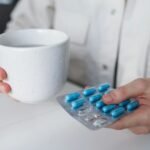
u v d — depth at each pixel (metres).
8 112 0.43
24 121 0.41
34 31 0.44
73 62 0.64
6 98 0.47
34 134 0.38
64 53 0.38
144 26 0.53
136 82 0.38
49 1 0.69
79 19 0.62
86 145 0.36
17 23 0.71
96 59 0.60
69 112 0.37
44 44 0.44
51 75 0.38
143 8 0.53
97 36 0.59
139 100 0.38
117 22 0.56
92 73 0.62
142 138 0.38
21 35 0.43
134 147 0.36
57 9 0.67
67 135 0.38
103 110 0.36
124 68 0.56
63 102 0.39
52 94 0.40
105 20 0.58
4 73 0.38
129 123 0.36
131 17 0.55
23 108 0.44
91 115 0.36
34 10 0.71
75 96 0.39
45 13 0.69
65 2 0.65
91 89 0.40
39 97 0.39
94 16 0.59
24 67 0.36
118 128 0.36
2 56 0.37
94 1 0.59
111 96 0.37
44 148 0.36
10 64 0.36
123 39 0.56
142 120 0.36
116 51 0.57
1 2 0.85
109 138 0.38
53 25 0.70
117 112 0.35
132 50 0.55
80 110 0.37
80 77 0.64
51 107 0.45
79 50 0.63
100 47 0.59
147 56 0.54
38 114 0.43
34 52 0.35
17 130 0.39
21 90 0.38
